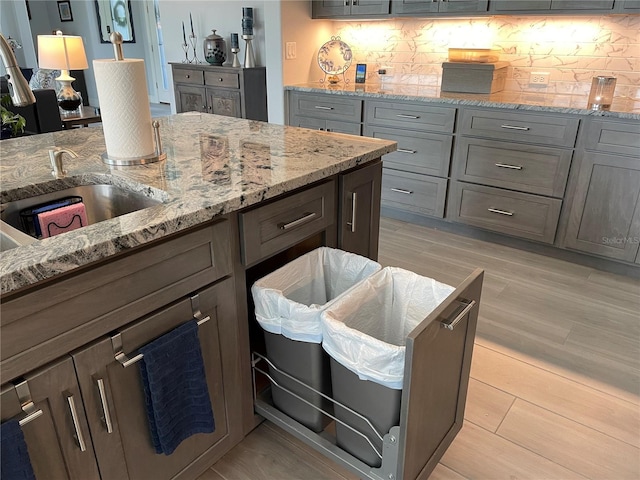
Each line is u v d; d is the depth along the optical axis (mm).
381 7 3453
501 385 1861
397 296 1479
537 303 2416
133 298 1058
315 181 1537
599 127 2520
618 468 1512
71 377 980
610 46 2957
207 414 1283
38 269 856
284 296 1442
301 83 3908
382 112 3297
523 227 2961
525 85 3318
